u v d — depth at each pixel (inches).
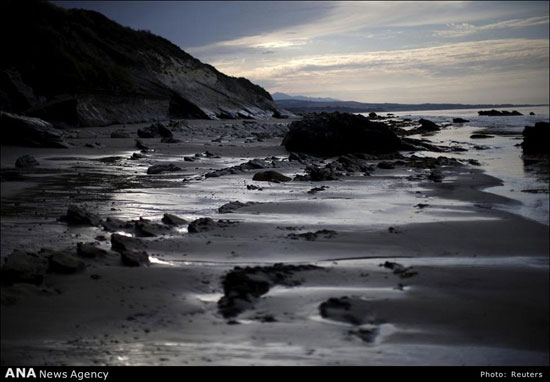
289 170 925.2
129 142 1341.0
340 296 300.0
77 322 258.1
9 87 1720.0
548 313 290.8
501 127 2201.0
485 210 577.3
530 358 232.7
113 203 591.8
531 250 426.0
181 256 385.4
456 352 235.8
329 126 1259.8
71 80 1962.4
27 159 909.2
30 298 289.6
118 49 2861.7
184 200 616.4
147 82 2738.7
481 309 292.4
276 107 4106.8
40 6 2306.8
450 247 429.4
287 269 347.6
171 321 261.6
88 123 1803.6
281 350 226.4
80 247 371.2
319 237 444.5
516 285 336.2
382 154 1229.1
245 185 735.7
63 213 531.2
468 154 1211.9
